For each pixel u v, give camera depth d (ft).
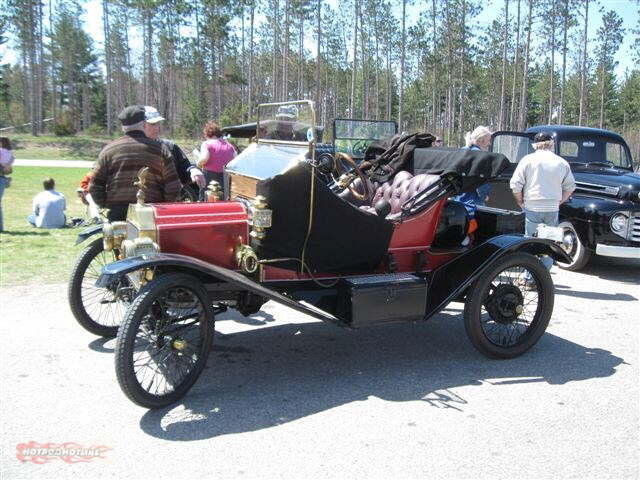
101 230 16.71
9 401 12.90
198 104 196.24
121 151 16.42
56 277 22.54
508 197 27.40
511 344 16.79
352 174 16.39
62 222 34.81
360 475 10.46
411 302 15.29
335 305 15.60
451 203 18.13
